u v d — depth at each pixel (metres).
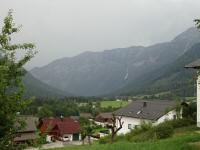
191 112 39.78
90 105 138.50
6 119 10.02
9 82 10.34
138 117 57.22
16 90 10.52
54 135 81.38
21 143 10.89
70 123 83.88
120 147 16.61
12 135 10.39
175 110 48.06
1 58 10.52
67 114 120.12
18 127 10.51
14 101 10.21
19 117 10.70
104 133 76.19
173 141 17.25
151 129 31.09
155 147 15.59
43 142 11.59
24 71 10.79
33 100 10.77
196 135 18.94
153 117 54.50
